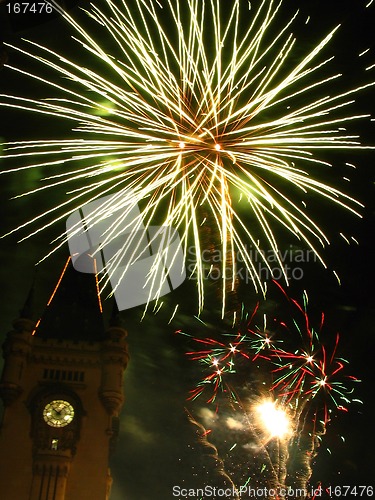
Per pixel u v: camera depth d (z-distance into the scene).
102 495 64.06
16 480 63.88
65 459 64.62
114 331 71.88
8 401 67.69
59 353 71.31
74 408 67.62
